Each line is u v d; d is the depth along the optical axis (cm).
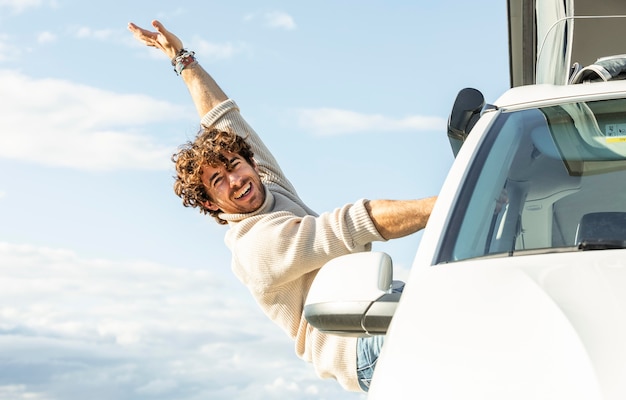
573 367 181
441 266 235
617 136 266
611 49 597
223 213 412
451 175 267
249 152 416
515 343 191
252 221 399
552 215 245
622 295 199
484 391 181
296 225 388
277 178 445
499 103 295
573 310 197
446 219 251
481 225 246
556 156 261
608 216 240
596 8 586
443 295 216
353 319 235
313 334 390
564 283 210
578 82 371
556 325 193
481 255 238
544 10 629
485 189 257
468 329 199
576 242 237
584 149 263
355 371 382
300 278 392
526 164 261
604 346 184
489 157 268
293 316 392
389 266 248
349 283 240
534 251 235
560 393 175
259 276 387
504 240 241
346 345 382
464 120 321
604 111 274
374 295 235
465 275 224
